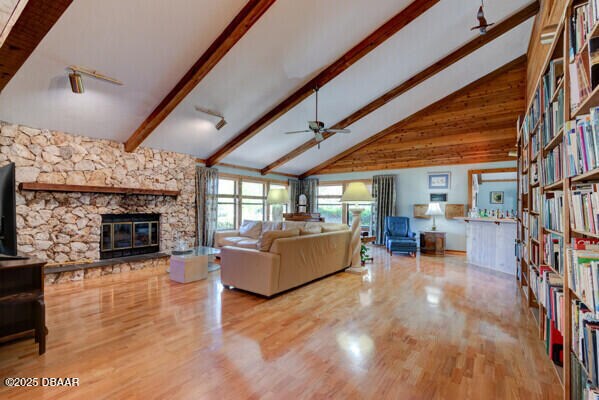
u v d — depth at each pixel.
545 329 2.37
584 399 1.39
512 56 5.65
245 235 6.68
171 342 2.39
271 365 2.06
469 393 1.77
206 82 4.29
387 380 1.89
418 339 2.49
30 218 4.08
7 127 3.88
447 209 7.20
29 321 2.53
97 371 1.96
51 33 2.93
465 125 6.70
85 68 3.44
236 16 3.36
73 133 4.50
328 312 3.10
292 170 9.35
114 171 5.00
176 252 4.53
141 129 4.76
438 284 4.24
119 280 4.32
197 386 1.81
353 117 6.46
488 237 5.42
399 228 7.21
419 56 5.01
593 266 1.30
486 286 4.14
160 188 5.72
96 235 4.75
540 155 2.56
